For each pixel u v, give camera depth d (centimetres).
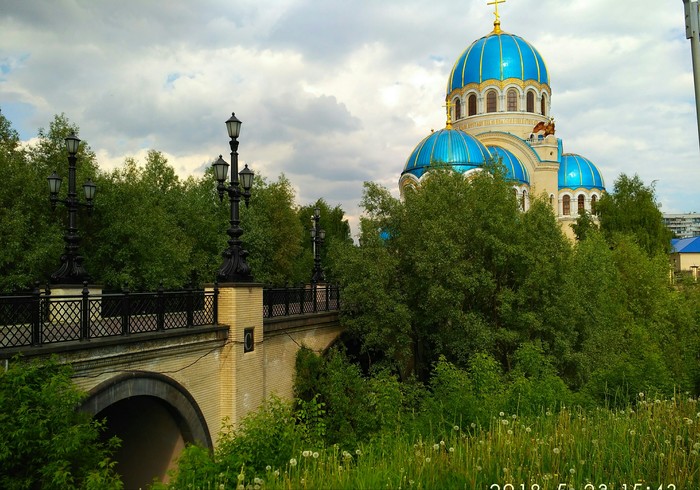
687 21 709
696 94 698
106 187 2241
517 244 2039
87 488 795
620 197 4112
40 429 791
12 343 937
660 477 704
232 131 1450
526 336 2000
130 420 1302
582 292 2161
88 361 976
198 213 3203
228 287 1352
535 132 4953
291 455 860
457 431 1109
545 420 1023
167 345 1154
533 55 5059
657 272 3059
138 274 2250
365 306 1964
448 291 1889
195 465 807
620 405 1377
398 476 710
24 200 2011
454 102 5216
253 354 1419
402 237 2091
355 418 1525
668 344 2617
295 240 4081
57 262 1969
